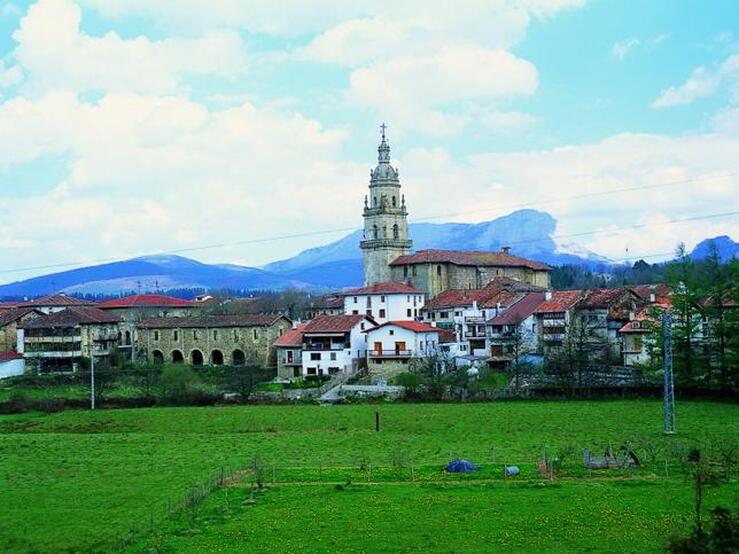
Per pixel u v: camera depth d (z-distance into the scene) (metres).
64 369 190.50
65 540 64.56
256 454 97.75
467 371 152.12
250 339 196.75
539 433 106.31
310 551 59.00
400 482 77.75
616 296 170.75
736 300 133.75
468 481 77.25
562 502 68.69
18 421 132.50
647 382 136.12
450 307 192.38
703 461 80.81
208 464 92.00
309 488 76.25
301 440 107.94
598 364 147.12
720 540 48.66
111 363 192.88
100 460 96.75
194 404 143.75
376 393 144.25
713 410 120.00
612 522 62.91
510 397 136.88
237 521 66.44
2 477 87.81
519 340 158.12
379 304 194.88
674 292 139.00
